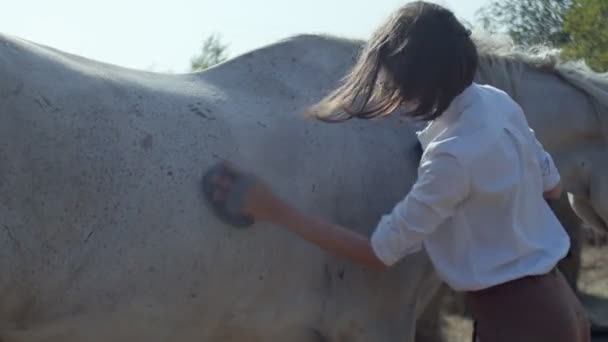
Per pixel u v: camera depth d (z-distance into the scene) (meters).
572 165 3.37
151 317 2.57
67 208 2.42
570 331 2.43
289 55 3.05
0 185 2.34
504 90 3.31
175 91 2.74
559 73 3.39
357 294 2.90
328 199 2.88
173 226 2.55
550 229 2.49
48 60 2.52
